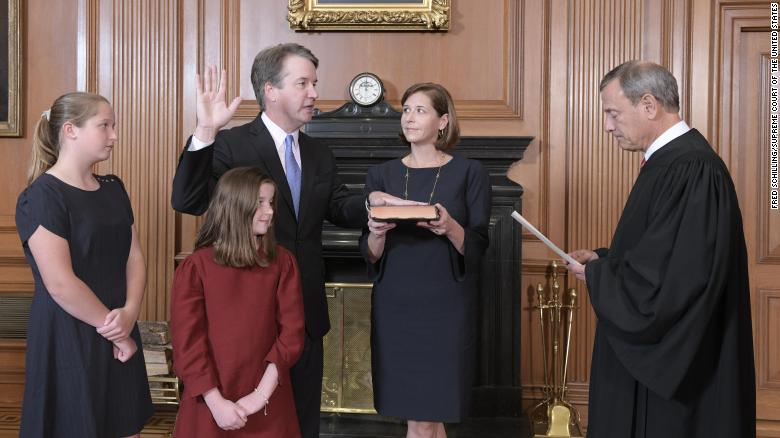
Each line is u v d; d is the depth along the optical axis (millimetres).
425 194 2969
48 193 2449
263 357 2463
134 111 4406
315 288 2791
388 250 2947
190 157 2547
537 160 4324
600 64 4262
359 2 4309
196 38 4406
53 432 2482
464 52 4355
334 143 4051
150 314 4410
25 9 4465
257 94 2809
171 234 4406
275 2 4398
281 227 2740
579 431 3916
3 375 4461
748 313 2377
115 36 4402
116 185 2744
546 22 4312
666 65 4230
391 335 2938
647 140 2414
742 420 2297
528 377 4352
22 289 4480
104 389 2549
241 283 2461
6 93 4461
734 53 4277
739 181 4332
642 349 2264
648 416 2324
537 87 4312
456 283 2908
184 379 2393
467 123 4340
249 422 2436
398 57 4371
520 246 4145
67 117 2535
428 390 2902
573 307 4039
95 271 2557
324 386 4141
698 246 2184
